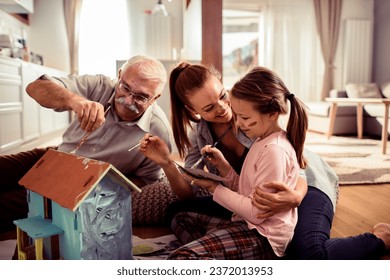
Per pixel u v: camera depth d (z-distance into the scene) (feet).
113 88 5.55
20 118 11.71
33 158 5.99
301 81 24.34
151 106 5.52
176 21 20.49
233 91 3.92
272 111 3.87
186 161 5.48
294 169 3.91
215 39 10.09
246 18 25.58
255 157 3.98
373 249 4.28
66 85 5.23
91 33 20.35
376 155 12.05
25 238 3.87
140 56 5.02
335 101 15.71
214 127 5.18
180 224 5.06
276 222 3.84
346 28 23.76
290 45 24.03
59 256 3.66
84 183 3.15
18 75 11.49
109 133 5.48
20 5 15.19
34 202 3.82
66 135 5.82
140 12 20.58
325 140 15.93
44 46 20.07
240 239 3.80
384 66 23.31
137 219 5.67
